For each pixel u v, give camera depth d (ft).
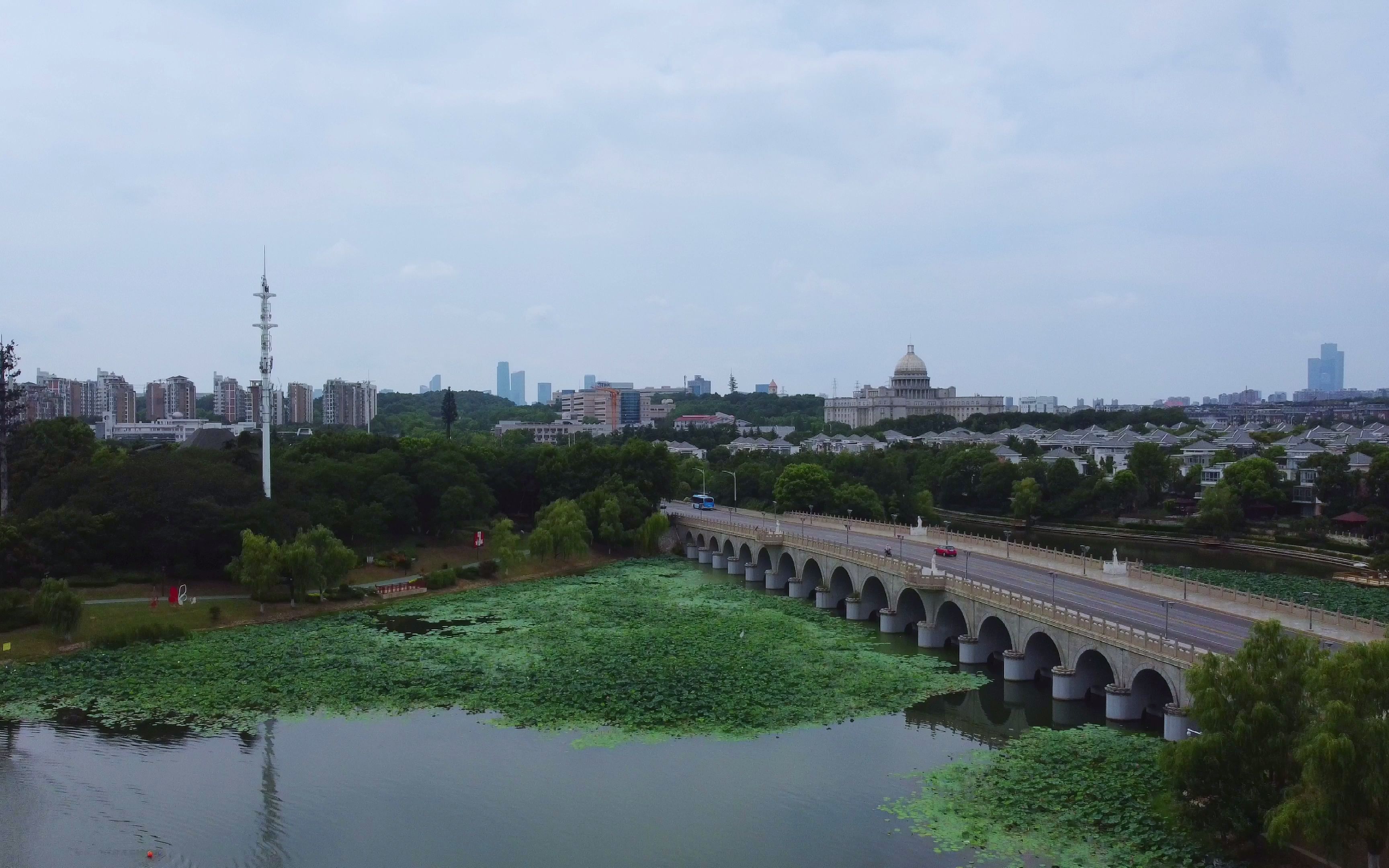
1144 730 288.51
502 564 572.10
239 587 485.97
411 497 611.88
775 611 478.18
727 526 613.93
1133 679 290.15
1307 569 589.73
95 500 489.26
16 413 578.25
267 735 299.38
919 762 271.90
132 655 379.96
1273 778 201.46
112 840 233.55
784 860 217.36
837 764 271.69
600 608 479.41
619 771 268.62
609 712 313.73
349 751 284.82
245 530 469.98
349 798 254.06
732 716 309.22
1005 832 225.56
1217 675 209.67
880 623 442.50
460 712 316.60
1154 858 207.62
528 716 311.06
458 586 538.88
